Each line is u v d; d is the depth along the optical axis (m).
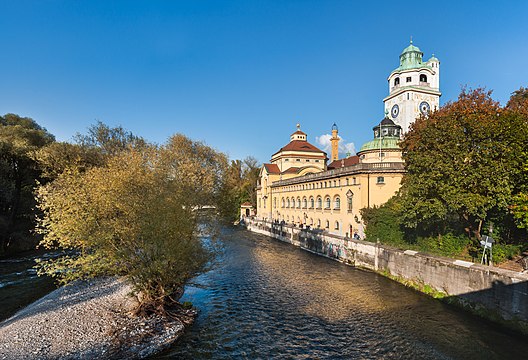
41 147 44.47
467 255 25.22
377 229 36.25
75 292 25.08
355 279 30.47
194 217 23.52
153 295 21.03
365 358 16.27
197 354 16.67
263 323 20.72
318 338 18.53
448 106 30.08
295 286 28.89
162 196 20.17
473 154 22.67
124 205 20.03
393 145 47.47
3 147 37.97
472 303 21.05
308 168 73.06
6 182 37.94
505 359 15.34
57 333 17.66
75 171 23.59
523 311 17.56
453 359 15.70
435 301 23.52
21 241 41.03
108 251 19.77
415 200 27.42
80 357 15.34
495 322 19.08
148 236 18.80
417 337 18.19
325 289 27.72
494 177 21.23
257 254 44.94
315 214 53.88
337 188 46.50
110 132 57.50
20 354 15.33
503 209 23.17
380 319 20.89
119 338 17.34
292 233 54.72
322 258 41.72
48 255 38.78
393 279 29.47
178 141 51.38
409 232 32.72
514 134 21.05
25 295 24.73
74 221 19.52
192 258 21.20
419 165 27.02
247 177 102.19
